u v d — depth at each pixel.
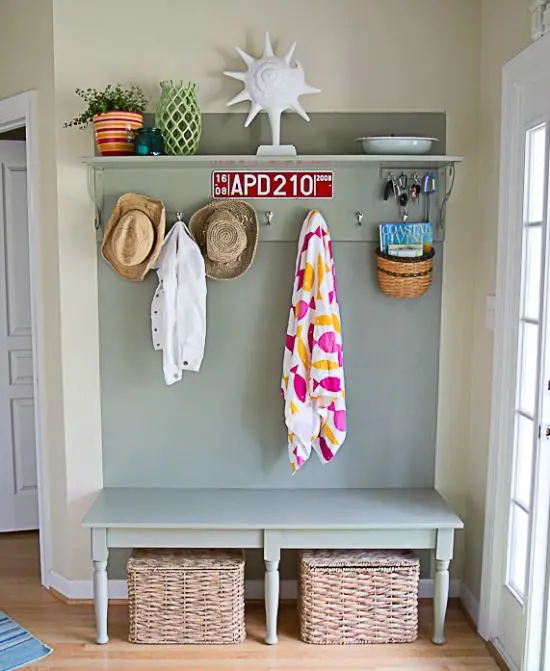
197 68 3.08
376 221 3.12
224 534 2.88
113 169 3.10
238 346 3.20
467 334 3.20
